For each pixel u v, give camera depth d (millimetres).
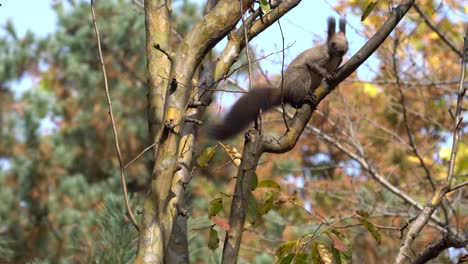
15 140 17984
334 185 13211
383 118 13836
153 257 5012
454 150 5844
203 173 15969
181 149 5719
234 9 5574
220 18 5562
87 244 6895
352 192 12266
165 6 5836
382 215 11445
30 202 17094
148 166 18156
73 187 17391
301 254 5566
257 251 12516
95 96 18812
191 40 5535
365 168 11672
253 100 8430
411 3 5863
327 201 13039
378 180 11469
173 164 5230
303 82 10211
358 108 12602
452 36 13273
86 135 18469
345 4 12406
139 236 5090
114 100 18672
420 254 5215
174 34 12781
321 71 10203
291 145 5355
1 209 16578
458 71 13289
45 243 15781
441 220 10797
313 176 15672
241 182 5141
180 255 5352
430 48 13203
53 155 17812
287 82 10188
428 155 13289
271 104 9648
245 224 5355
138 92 18906
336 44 10406
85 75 18672
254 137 5242
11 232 16094
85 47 18859
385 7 11984
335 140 12016
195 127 5879
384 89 13773
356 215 5867
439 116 13781
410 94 13875
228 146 6023
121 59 18891
